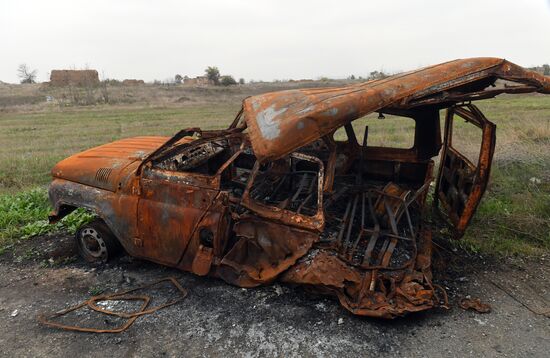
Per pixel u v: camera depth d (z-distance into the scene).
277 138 3.44
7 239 5.92
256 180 5.30
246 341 3.63
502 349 3.48
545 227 5.69
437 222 5.95
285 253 4.05
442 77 3.95
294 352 3.48
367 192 4.96
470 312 3.99
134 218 4.61
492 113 17.30
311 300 4.16
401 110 5.29
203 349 3.57
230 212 4.23
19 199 7.26
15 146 14.37
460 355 3.42
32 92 56.25
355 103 3.63
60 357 3.54
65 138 16.27
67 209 5.37
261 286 4.26
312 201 4.79
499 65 3.97
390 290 3.86
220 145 5.74
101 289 4.56
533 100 24.62
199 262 4.32
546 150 9.09
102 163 5.10
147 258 4.75
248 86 65.44
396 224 4.51
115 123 22.41
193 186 4.31
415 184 5.63
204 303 4.20
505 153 9.07
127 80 71.81
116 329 3.85
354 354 3.45
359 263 4.04
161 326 3.88
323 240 4.14
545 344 3.53
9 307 4.30
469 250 5.23
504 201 6.62
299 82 69.06
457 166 5.49
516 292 4.32
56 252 5.54
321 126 3.53
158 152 4.61
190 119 23.55
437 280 4.54
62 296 4.48
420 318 3.91
